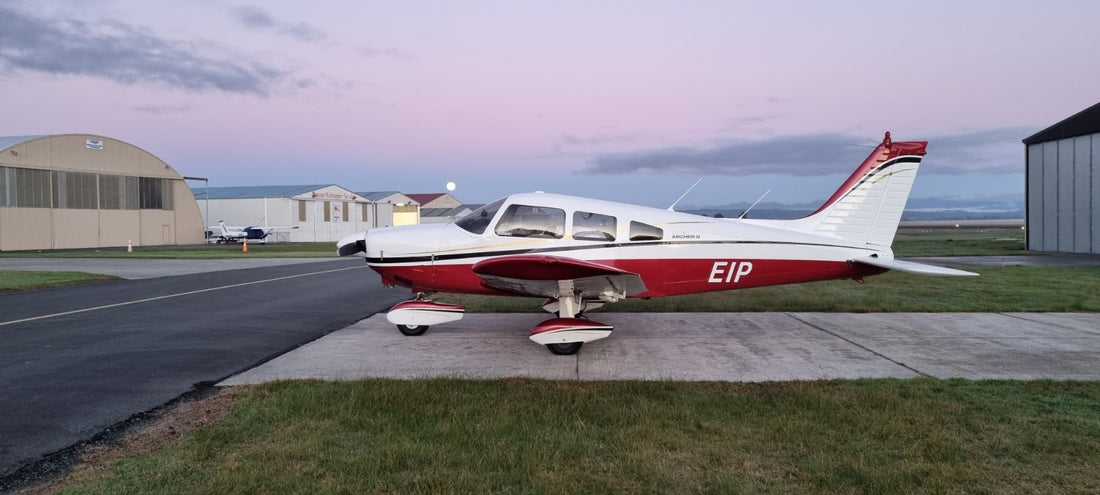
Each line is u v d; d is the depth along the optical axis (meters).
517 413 4.02
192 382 5.02
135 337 7.06
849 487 3.00
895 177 7.37
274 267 18.62
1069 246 23.50
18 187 32.25
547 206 6.82
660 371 5.41
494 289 6.83
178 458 3.34
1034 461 3.29
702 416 4.02
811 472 3.12
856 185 7.38
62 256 24.94
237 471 3.13
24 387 4.84
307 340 6.95
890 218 7.38
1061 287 11.71
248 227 43.53
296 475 3.10
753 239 7.03
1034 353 6.14
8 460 3.34
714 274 6.99
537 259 5.58
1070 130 23.30
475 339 7.01
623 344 6.66
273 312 9.10
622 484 3.02
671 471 3.17
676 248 6.82
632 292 6.81
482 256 6.79
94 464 3.28
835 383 4.88
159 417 4.11
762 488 2.98
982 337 7.00
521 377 5.14
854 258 7.31
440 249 6.85
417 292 7.31
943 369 5.45
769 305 9.54
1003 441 3.55
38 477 3.12
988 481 3.05
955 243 32.75
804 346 6.52
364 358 6.00
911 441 3.57
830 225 7.38
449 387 4.66
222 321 8.24
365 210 56.56
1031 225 25.72
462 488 2.95
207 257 24.16
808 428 3.76
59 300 10.42
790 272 7.20
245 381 5.07
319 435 3.64
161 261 21.84
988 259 19.66
